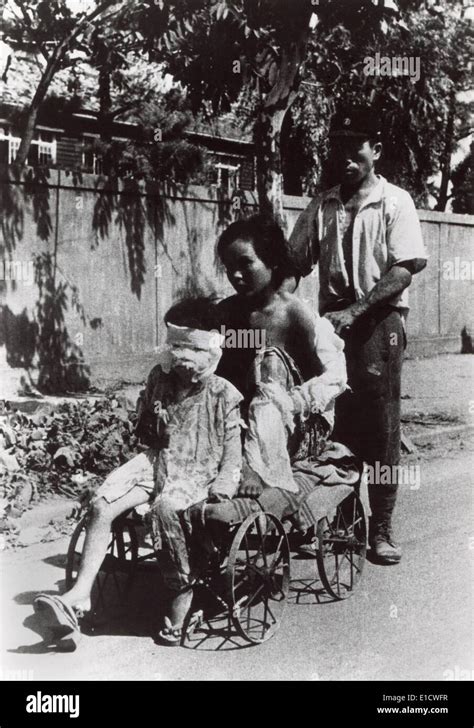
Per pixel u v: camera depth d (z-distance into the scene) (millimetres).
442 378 12812
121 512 4297
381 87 8695
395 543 5648
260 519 4312
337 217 5504
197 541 4195
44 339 9438
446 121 11625
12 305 9164
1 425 6543
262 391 4688
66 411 7266
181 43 7711
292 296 4996
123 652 4203
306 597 4961
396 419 5520
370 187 5449
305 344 4953
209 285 11016
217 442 4402
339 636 4402
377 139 5426
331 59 8352
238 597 4746
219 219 11047
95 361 9859
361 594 5004
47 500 6320
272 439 4555
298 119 12672
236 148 18375
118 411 7477
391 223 5367
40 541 5742
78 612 4098
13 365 9180
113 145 12070
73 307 9680
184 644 4293
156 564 5047
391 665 4074
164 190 10430
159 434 4484
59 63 9656
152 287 10438
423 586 5121
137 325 10328
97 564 4215
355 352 5426
